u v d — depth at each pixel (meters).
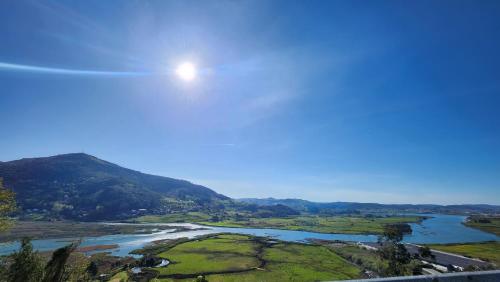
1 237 123.88
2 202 20.81
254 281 64.88
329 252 99.62
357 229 181.38
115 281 60.47
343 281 5.34
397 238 55.62
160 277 67.00
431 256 78.69
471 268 52.00
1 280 18.02
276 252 98.25
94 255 89.44
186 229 179.75
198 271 72.50
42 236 133.75
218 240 123.12
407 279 5.29
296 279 66.44
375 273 66.88
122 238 133.75
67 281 19.41
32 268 18.53
